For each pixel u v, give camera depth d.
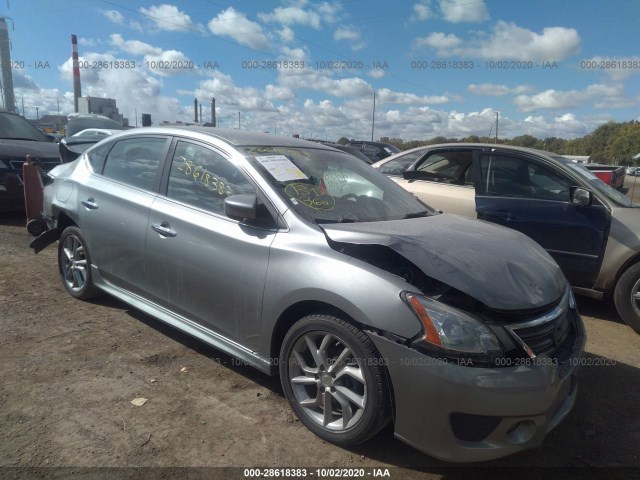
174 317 3.52
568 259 4.88
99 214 4.04
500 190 5.45
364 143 19.88
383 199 3.66
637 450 2.89
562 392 2.50
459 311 2.41
